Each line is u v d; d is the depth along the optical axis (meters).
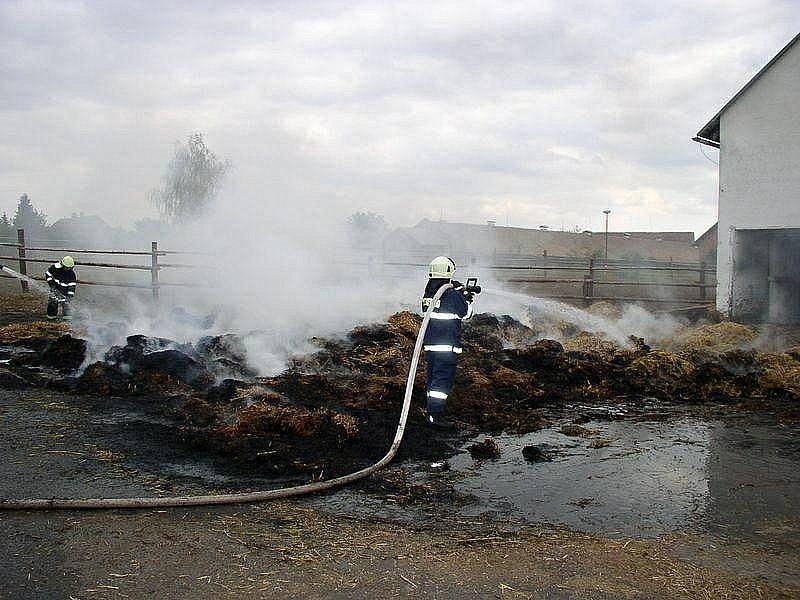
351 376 8.88
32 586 3.55
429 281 7.28
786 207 16.03
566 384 9.03
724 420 7.66
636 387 8.95
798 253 16.86
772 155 16.22
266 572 3.74
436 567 3.86
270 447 6.00
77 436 6.26
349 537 4.29
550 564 3.94
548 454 6.29
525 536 4.39
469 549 4.14
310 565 3.84
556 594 3.56
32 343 10.54
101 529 4.29
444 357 6.86
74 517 4.48
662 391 8.88
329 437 6.30
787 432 7.14
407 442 6.42
